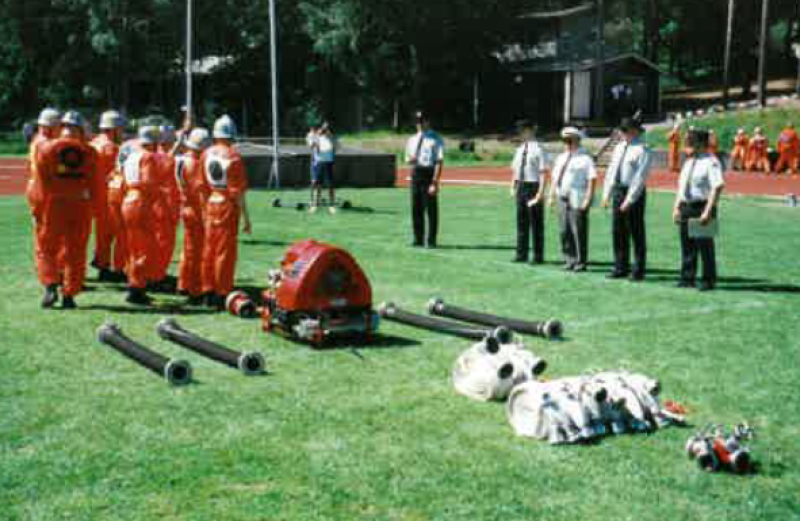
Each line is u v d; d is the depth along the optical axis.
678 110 68.69
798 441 6.68
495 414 7.23
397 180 35.19
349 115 70.94
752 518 5.40
